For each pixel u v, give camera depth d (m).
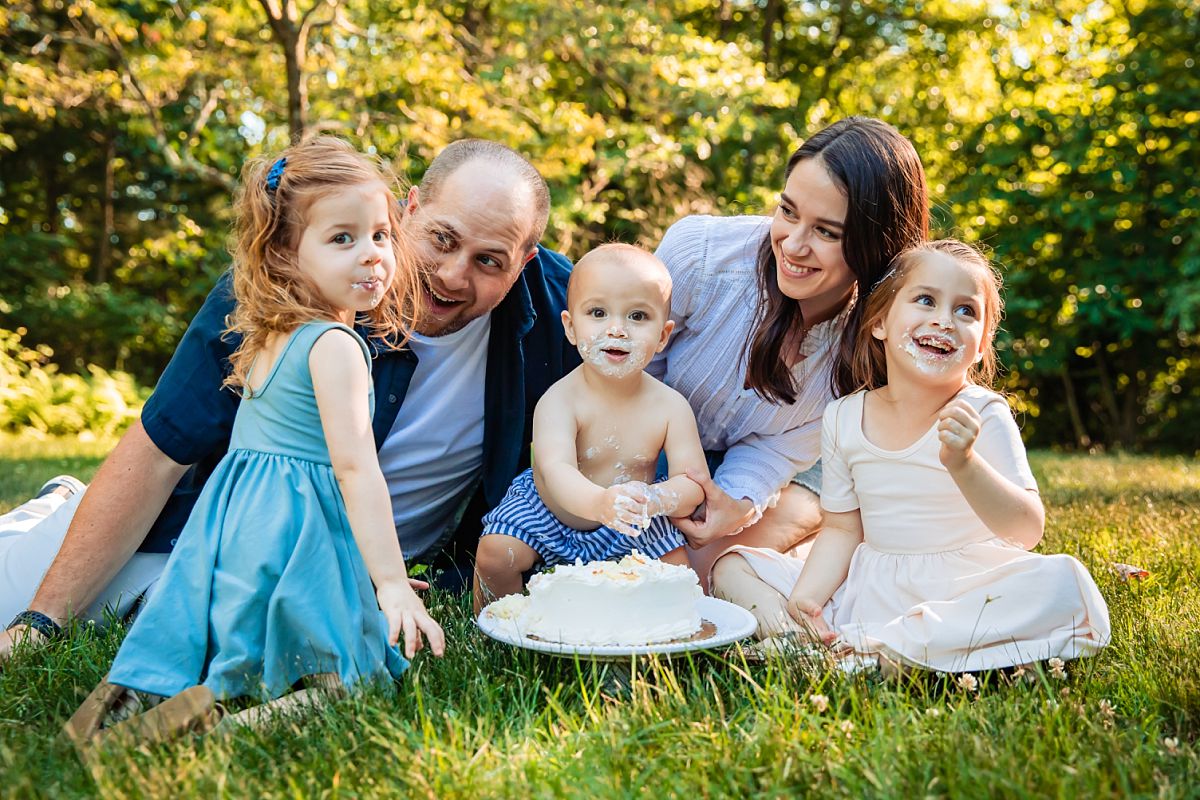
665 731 1.81
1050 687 1.99
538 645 2.13
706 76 10.86
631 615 2.24
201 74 10.52
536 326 3.06
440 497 3.10
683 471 2.74
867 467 2.57
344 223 2.25
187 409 2.54
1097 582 2.91
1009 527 2.35
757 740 1.72
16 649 2.32
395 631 2.04
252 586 2.08
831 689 2.01
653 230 11.45
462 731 1.80
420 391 2.93
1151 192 12.67
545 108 10.45
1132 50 13.16
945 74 15.64
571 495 2.56
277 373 2.24
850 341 2.79
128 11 11.16
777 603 2.63
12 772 1.63
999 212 13.56
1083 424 14.12
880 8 15.76
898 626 2.27
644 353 2.66
